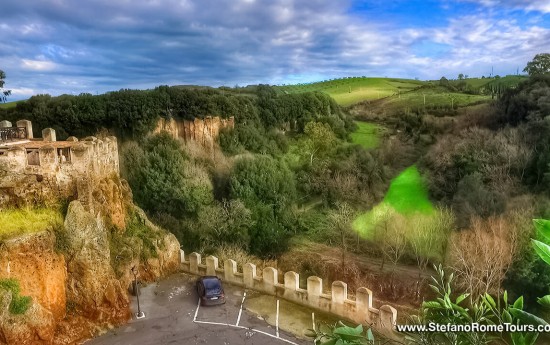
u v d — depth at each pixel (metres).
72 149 31.38
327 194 58.84
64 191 31.72
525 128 53.16
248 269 35.75
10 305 25.59
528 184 46.59
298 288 33.41
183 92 68.06
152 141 61.00
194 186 52.28
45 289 27.55
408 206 50.06
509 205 39.88
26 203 30.31
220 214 48.62
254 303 33.38
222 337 28.61
